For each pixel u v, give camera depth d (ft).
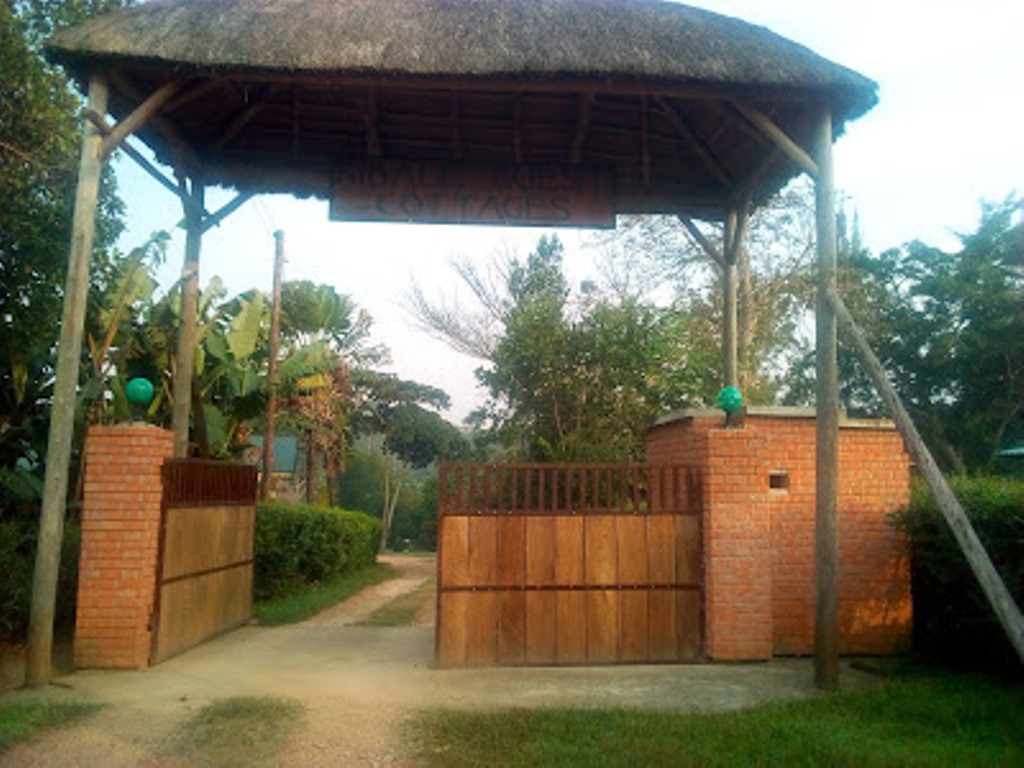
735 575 25.66
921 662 26.03
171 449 26.11
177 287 48.78
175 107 28.07
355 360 109.50
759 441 26.14
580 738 17.47
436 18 26.84
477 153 33.81
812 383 77.41
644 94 25.20
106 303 44.14
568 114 31.76
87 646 23.95
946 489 20.54
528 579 25.35
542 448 58.54
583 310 61.62
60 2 36.40
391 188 32.86
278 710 19.57
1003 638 23.52
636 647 25.45
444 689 22.09
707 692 21.93
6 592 26.96
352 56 24.18
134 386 25.16
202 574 28.89
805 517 27.63
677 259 67.87
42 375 42.86
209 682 22.61
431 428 134.51
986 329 89.51
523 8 27.91
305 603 41.60
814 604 26.58
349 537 59.88
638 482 26.27
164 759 16.71
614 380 57.67
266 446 61.62
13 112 35.63
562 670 24.53
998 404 90.58
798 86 24.61
